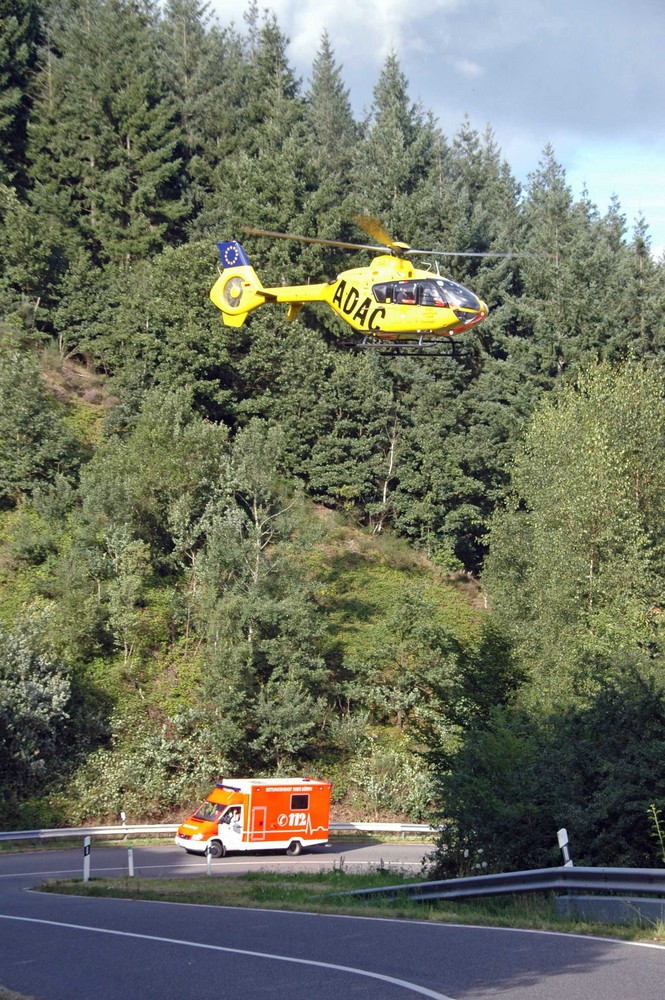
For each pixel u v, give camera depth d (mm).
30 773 34094
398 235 65500
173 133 69312
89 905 16484
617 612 33219
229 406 54281
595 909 12562
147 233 64750
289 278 59688
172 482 44281
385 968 9281
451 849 19922
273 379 56375
